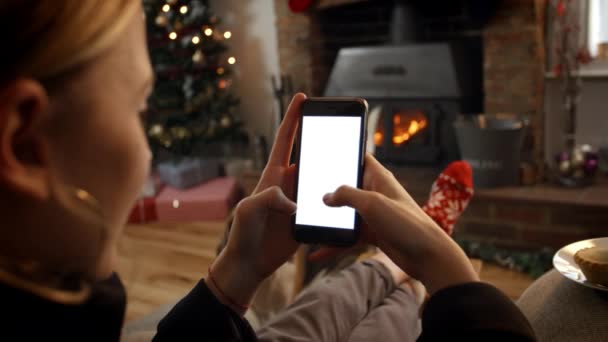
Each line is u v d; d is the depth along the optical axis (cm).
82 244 36
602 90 296
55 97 33
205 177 379
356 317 97
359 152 72
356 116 75
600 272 75
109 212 38
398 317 99
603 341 70
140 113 41
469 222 283
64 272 37
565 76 285
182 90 374
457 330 47
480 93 322
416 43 305
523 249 271
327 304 94
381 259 116
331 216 74
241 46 402
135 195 39
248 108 410
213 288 67
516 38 285
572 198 259
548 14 296
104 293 41
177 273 260
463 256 54
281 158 77
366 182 72
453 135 304
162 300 232
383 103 320
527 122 287
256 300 138
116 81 36
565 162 279
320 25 356
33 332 36
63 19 32
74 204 34
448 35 324
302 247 159
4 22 31
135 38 37
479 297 49
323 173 75
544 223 263
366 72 320
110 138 36
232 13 400
